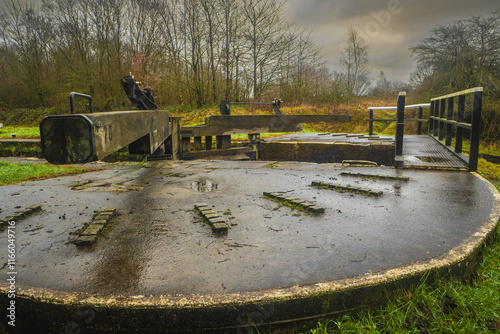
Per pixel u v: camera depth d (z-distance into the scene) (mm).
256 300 1474
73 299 1479
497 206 2916
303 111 19750
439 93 17625
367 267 1766
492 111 15961
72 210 2916
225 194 3459
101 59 20703
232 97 21250
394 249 1997
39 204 3139
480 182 3992
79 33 21375
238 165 5652
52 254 1968
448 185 3822
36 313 1511
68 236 2270
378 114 20812
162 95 21547
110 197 3383
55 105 22438
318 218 2604
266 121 8477
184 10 20406
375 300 1640
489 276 2008
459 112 5566
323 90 21844
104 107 20516
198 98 20734
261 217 2639
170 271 1737
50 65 23578
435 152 6328
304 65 21609
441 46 17344
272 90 21562
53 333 1519
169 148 7016
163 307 1442
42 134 1903
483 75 16125
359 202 3080
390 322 1562
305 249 2002
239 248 2025
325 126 19875
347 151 7535
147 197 3363
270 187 3785
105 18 21047
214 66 20797
